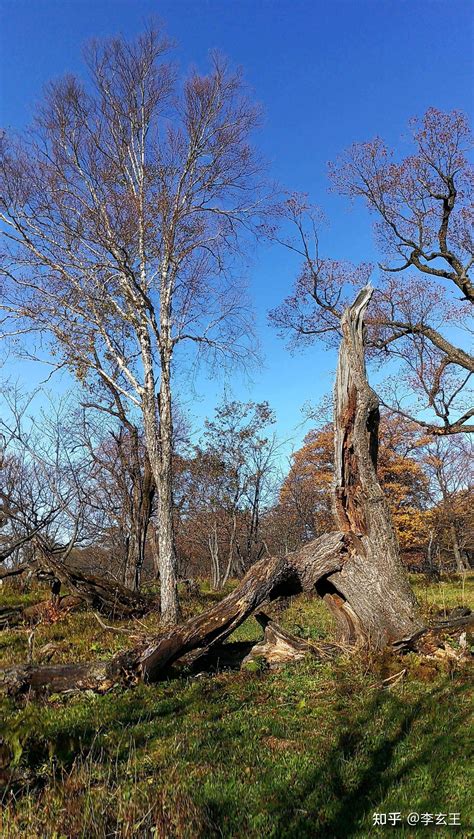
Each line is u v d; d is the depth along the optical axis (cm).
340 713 642
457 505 3197
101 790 442
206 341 1576
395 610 888
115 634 1159
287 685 760
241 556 2862
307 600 1700
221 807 428
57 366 1523
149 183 1465
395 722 602
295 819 411
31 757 509
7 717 572
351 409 955
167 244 1457
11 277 1458
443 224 1888
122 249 1396
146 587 2114
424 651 866
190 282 1519
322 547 930
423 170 1850
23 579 1720
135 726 614
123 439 1897
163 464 1439
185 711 665
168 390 1481
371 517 922
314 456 3559
